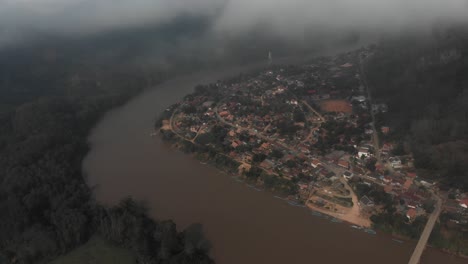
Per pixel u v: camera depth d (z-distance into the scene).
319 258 142.12
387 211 163.38
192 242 152.00
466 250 141.00
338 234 155.62
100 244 161.12
